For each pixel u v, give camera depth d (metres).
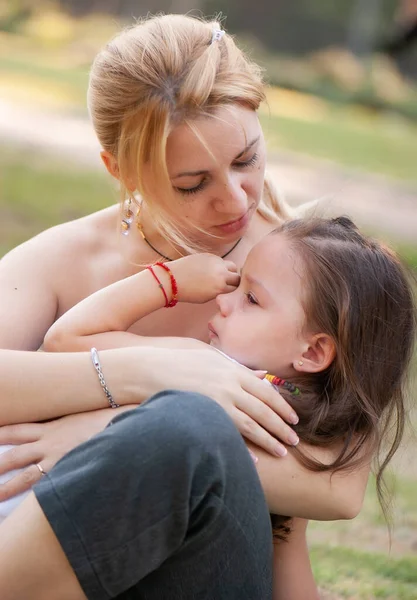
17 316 2.73
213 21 2.93
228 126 2.46
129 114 2.54
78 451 1.93
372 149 18.59
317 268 2.43
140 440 1.87
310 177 13.98
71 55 27.73
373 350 2.43
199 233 2.67
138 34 2.64
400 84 31.27
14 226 8.59
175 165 2.50
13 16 31.41
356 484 2.36
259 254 2.52
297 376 2.48
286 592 2.55
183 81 2.45
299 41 37.25
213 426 1.93
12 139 13.66
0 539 1.94
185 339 2.54
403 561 3.42
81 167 12.30
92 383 2.33
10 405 2.34
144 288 2.60
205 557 2.00
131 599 2.07
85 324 2.55
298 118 22.19
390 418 2.54
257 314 2.48
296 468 2.27
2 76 20.20
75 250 2.88
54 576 1.91
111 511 1.87
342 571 3.30
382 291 2.45
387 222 11.42
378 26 34.34
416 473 4.41
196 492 1.90
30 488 2.25
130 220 2.89
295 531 2.55
